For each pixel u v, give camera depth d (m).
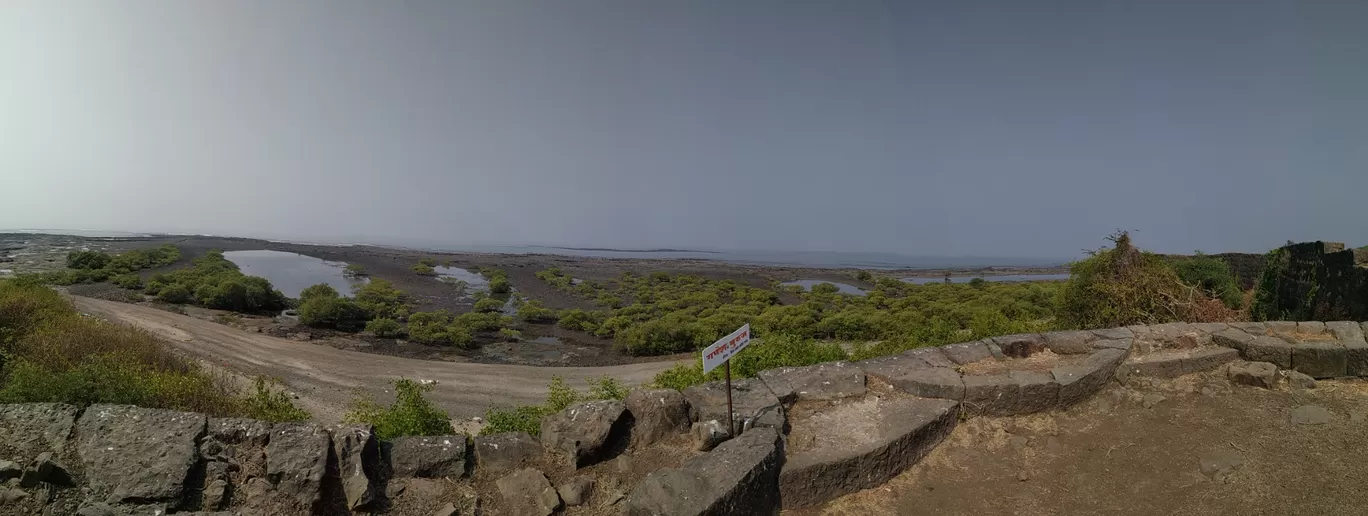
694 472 5.60
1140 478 6.34
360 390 20.19
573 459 6.42
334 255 90.19
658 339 29.91
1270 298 15.13
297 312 36.25
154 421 5.93
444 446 6.36
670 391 7.42
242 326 30.03
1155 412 7.64
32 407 6.10
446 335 31.03
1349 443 6.48
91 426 5.84
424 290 52.34
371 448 6.08
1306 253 14.13
